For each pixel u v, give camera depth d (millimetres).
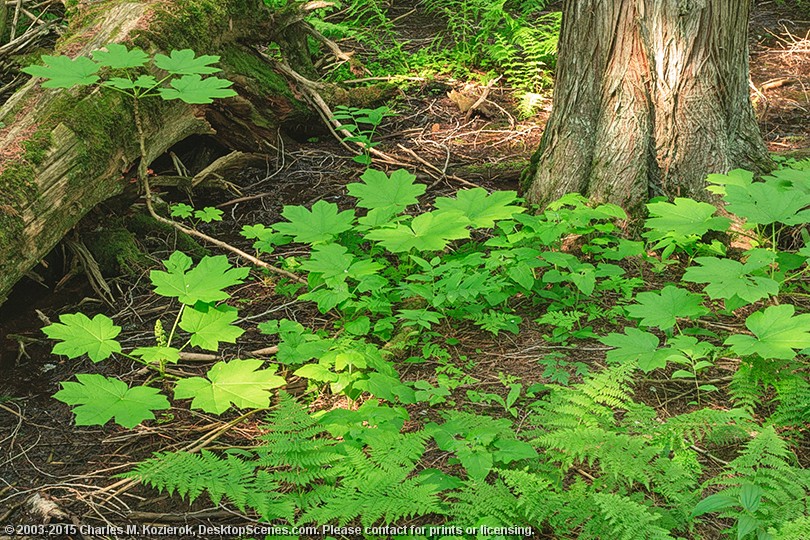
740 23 4781
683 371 3369
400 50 8094
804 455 3293
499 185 5812
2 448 3463
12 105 4539
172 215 4992
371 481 2770
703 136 4781
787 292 4207
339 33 8203
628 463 2840
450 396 3654
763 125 6617
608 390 3186
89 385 3242
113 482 3256
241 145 6191
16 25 5922
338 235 4652
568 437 2914
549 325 4199
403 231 4129
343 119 6625
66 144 4375
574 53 4879
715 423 3129
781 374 3436
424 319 3770
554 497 2764
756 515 2719
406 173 4707
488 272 4012
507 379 3664
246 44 6156
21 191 4113
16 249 4066
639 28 4691
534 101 6918
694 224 4027
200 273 3793
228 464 2910
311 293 4016
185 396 3240
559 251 4578
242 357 4062
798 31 8930
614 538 2670
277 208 5609
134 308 4516
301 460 2922
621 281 4223
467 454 2908
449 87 7516
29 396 3822
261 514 2793
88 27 5223
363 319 3961
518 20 8227
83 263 4668
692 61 4711
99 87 4680
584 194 4918
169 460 2877
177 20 5344
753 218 3818
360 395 3664
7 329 4309
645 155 4801
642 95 4766
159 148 5234
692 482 2857
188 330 3637
